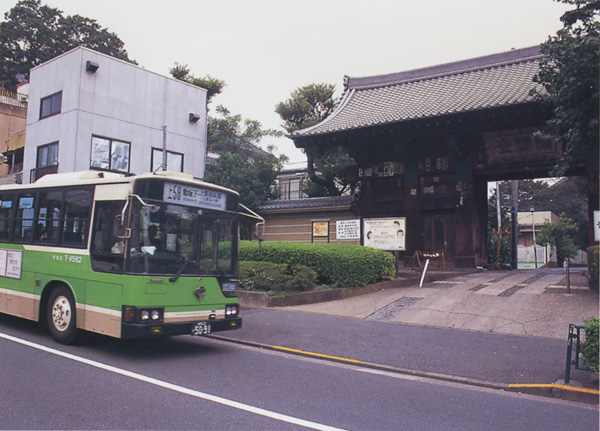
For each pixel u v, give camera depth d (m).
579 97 10.14
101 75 22.94
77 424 4.56
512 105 16.69
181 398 5.50
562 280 15.41
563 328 9.63
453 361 7.77
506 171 19.16
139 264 7.18
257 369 7.14
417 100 21.55
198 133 27.36
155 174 8.03
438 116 18.06
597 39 9.23
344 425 4.88
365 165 22.38
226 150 28.70
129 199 7.29
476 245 20.02
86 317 7.73
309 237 25.41
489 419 5.28
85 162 22.11
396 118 19.31
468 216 19.73
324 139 21.19
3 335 8.75
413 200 20.95
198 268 7.90
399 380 6.95
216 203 8.41
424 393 6.27
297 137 21.36
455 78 22.53
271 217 26.77
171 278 7.42
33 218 9.16
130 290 7.08
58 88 22.97
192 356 7.83
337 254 14.08
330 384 6.50
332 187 27.56
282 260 14.93
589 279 13.62
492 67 21.89
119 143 23.58
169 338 9.41
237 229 8.73
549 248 40.59
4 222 9.83
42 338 8.64
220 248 8.36
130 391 5.68
